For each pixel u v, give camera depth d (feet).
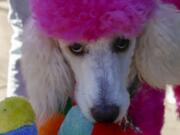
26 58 2.83
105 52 2.58
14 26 3.64
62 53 2.80
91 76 2.57
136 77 2.94
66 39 2.52
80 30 2.45
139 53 2.84
